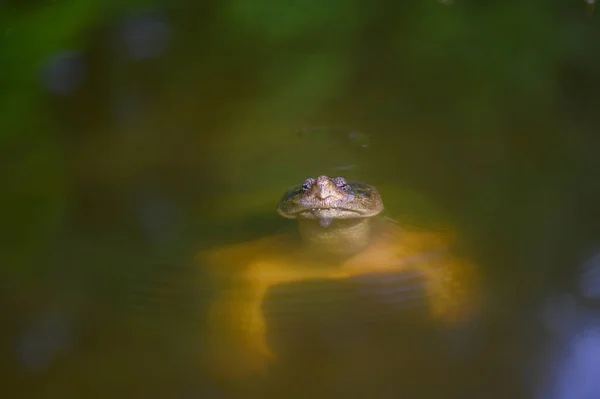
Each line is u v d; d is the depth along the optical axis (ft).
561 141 25.16
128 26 38.81
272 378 13.65
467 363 13.85
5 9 36.63
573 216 19.38
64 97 31.45
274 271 17.65
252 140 26.99
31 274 17.54
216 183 23.61
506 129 26.86
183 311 15.72
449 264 17.40
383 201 21.18
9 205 21.70
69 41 35.99
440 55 35.65
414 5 40.78
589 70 31.73
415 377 13.55
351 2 42.06
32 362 14.24
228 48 37.09
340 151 25.66
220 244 18.95
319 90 32.27
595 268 16.53
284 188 22.86
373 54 36.22
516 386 13.21
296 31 38.65
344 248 18.74
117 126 28.86
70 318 15.57
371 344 14.52
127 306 15.96
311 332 14.98
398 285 16.84
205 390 13.38
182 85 33.45
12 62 33.65
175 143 26.71
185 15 40.47
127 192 22.85
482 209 20.45
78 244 19.12
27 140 27.53
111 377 13.74
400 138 26.91
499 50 35.01
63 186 23.21
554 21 36.88
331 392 13.16
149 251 18.62
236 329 15.07
